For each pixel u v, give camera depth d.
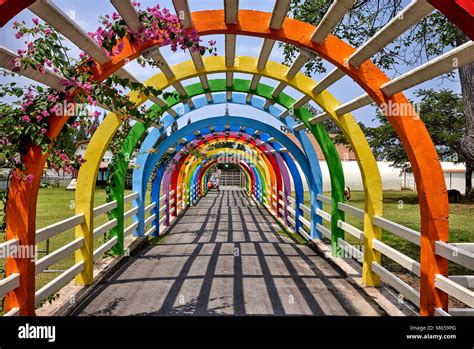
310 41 3.16
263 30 3.14
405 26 2.36
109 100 2.81
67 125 2.78
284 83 4.46
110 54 2.85
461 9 1.76
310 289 4.38
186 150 9.66
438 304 2.88
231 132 10.20
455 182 27.27
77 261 4.36
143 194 7.04
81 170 4.37
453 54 2.18
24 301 2.67
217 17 3.12
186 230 8.89
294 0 5.28
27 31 2.41
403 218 11.09
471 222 10.47
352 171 25.59
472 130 4.05
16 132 2.49
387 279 3.90
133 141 5.73
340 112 4.29
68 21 2.15
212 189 27.39
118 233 5.79
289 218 9.34
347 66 3.13
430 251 2.88
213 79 5.63
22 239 2.64
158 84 4.43
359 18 5.28
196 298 4.05
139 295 4.15
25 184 2.62
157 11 2.71
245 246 6.98
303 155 7.14
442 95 16.59
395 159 17.92
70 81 2.59
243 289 4.37
